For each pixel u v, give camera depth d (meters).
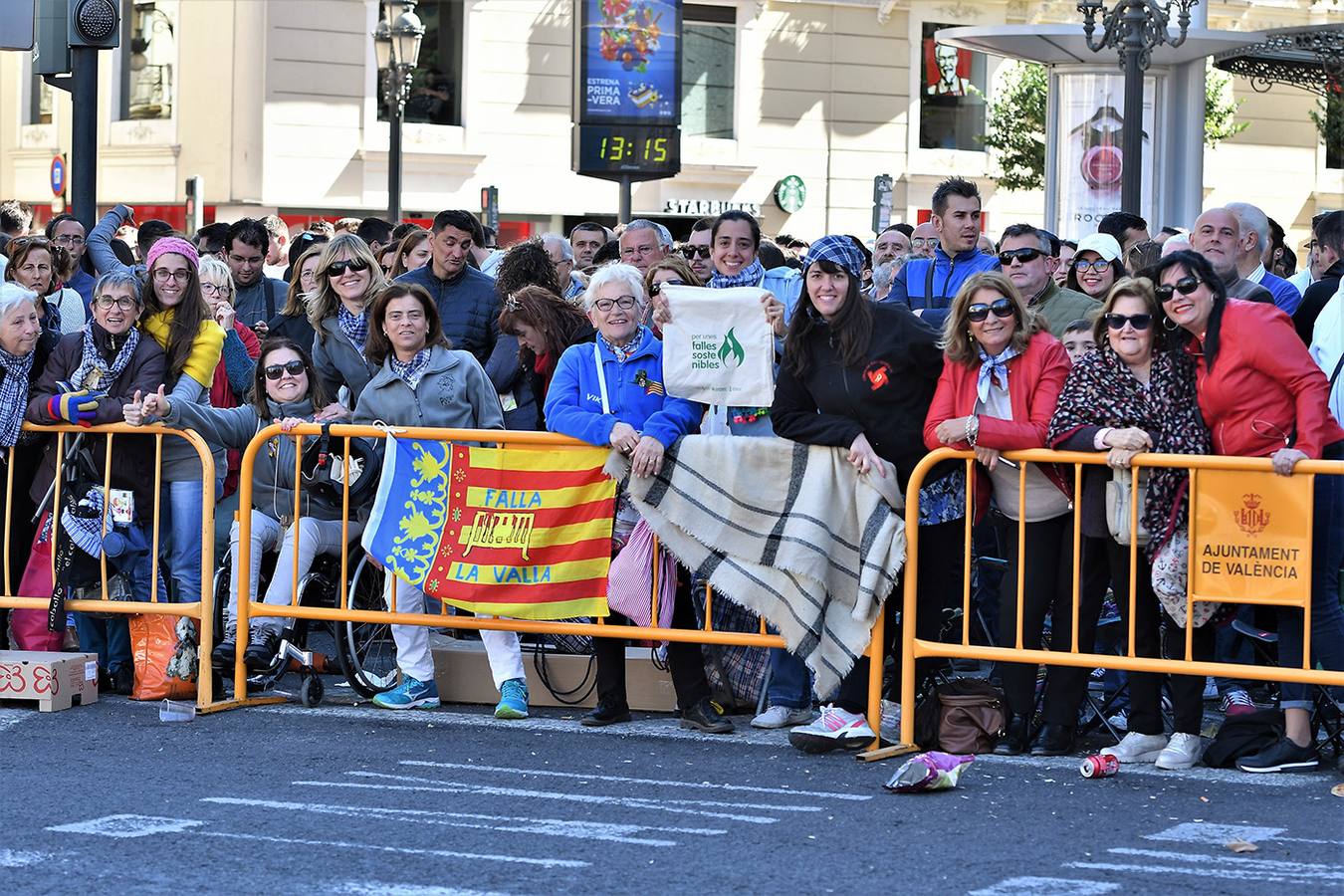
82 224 10.41
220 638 8.16
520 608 7.75
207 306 8.49
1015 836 5.86
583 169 19.27
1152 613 7.09
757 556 7.37
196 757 7.01
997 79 30.55
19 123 29.19
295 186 26.89
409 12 20.80
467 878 5.25
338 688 8.52
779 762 7.06
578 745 7.34
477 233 9.70
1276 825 6.06
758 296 7.55
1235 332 6.80
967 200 9.44
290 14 26.67
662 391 7.70
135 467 8.23
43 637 8.43
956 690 7.33
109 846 5.56
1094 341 7.34
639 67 19.33
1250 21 31.81
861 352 7.16
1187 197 17.31
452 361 8.16
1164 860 5.56
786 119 29.53
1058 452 6.97
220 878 5.22
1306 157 32.47
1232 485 6.80
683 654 7.66
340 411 8.21
